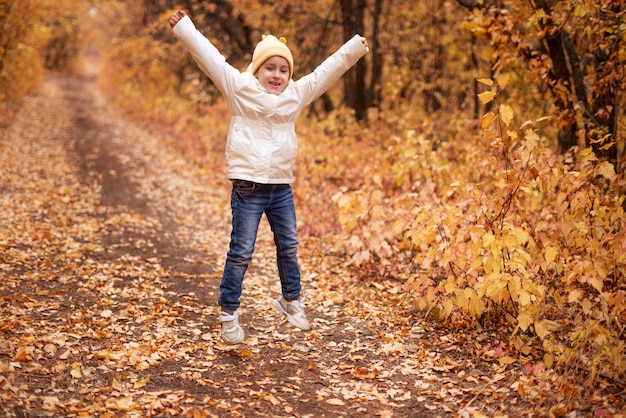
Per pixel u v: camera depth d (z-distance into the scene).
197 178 11.41
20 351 3.46
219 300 3.83
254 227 3.74
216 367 3.61
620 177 4.41
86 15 28.16
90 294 4.82
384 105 11.52
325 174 9.09
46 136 14.88
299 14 14.46
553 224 4.26
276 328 4.30
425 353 3.77
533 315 3.66
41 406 2.95
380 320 4.44
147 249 6.40
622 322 3.65
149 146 14.99
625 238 3.55
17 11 13.64
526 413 2.97
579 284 4.25
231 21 16.70
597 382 3.21
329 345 4.01
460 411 3.04
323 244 6.82
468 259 4.11
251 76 3.64
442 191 6.05
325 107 13.55
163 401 3.09
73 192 9.26
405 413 3.09
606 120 5.49
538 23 5.66
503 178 4.15
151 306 4.62
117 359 3.58
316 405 3.19
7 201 8.09
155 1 19.42
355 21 11.57
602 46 5.20
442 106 12.58
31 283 4.95
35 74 22.42
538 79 6.00
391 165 7.01
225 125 14.79
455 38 11.48
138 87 23.39
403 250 6.03
